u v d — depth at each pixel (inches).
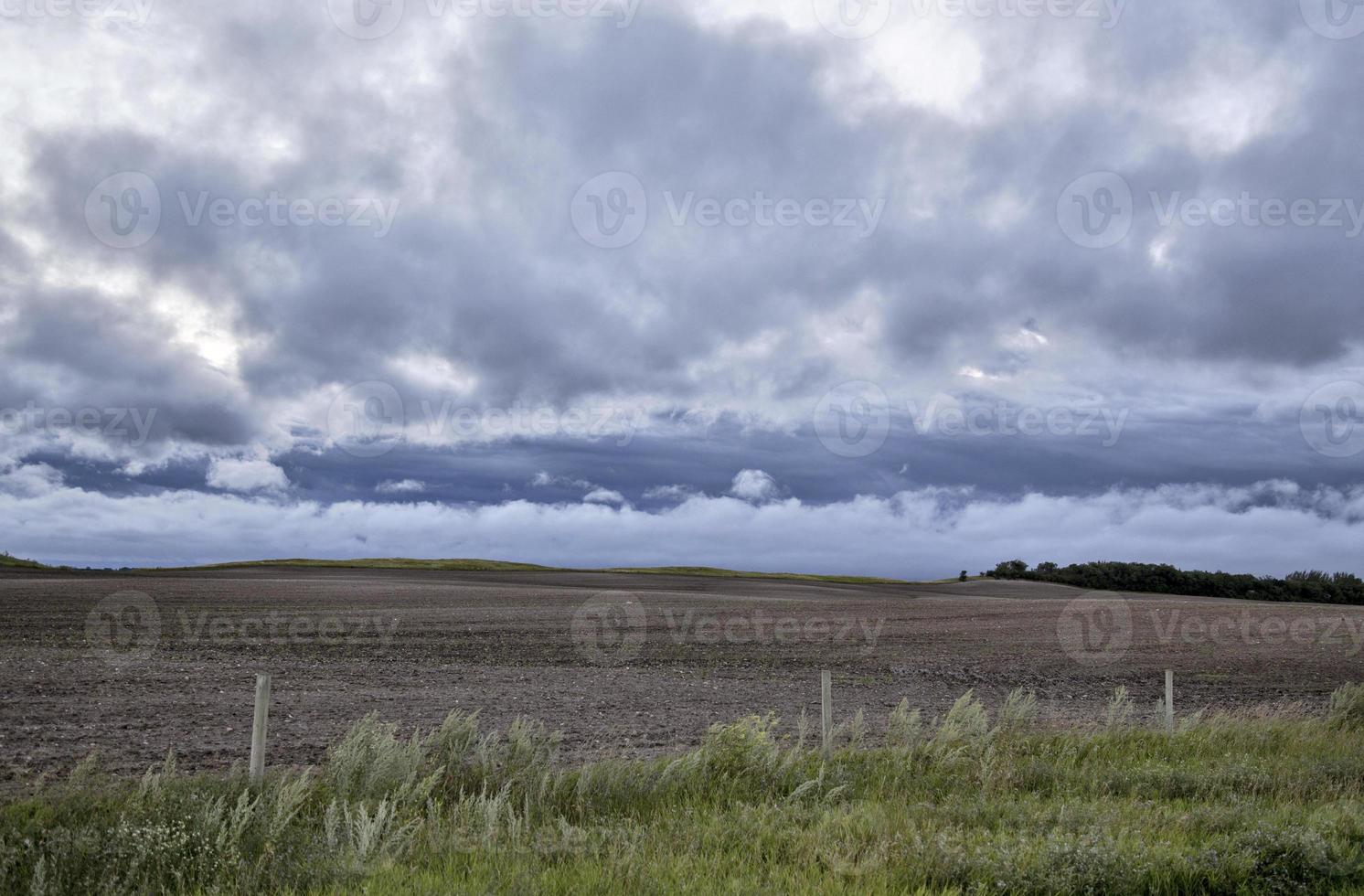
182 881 229.9
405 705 562.3
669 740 479.5
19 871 226.7
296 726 473.4
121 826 242.2
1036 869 247.3
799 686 751.1
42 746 391.9
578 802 313.3
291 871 234.5
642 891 223.6
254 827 262.1
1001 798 343.0
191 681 610.9
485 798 309.9
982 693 757.9
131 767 363.6
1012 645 1151.6
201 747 409.1
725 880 237.1
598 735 486.0
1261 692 805.2
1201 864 255.9
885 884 235.0
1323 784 369.7
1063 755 428.5
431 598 1628.9
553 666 817.5
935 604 1932.8
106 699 523.5
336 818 266.1
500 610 1424.7
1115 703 554.3
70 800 277.1
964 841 274.5
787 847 268.4
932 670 898.7
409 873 235.0
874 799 341.7
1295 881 250.5
